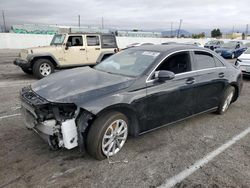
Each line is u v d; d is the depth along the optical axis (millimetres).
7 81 8336
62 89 3141
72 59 9734
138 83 3375
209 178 2904
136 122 3434
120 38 31578
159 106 3643
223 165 3197
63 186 2643
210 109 4781
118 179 2807
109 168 3014
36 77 9227
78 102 2881
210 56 4664
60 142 2957
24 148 3408
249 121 4895
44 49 9078
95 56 10328
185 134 4129
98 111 2893
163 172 2984
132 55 4199
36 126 3055
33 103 2926
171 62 3883
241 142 3914
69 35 9570
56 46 9461
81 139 2979
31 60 8852
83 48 9922
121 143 3393
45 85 3373
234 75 5113
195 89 4156
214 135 4145
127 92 3225
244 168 3148
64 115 3000
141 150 3494
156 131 4184
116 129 3229
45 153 3297
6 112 4875
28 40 27547
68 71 4105
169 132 4176
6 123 4289
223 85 4832
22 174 2820
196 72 4203
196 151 3547
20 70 11242
